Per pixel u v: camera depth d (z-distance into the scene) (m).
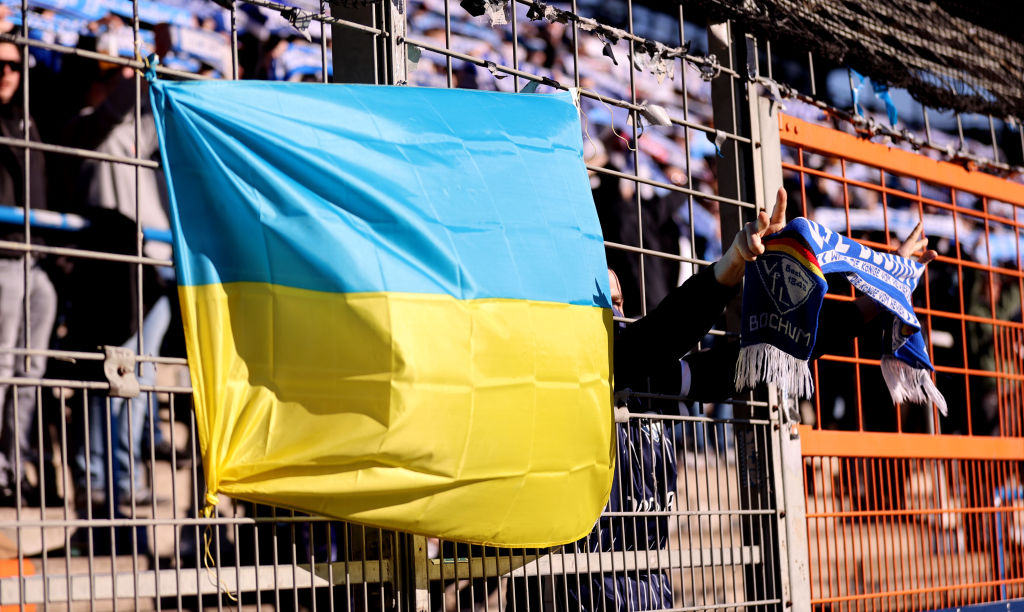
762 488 5.99
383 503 4.16
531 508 4.57
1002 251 12.41
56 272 6.70
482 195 4.61
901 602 7.54
